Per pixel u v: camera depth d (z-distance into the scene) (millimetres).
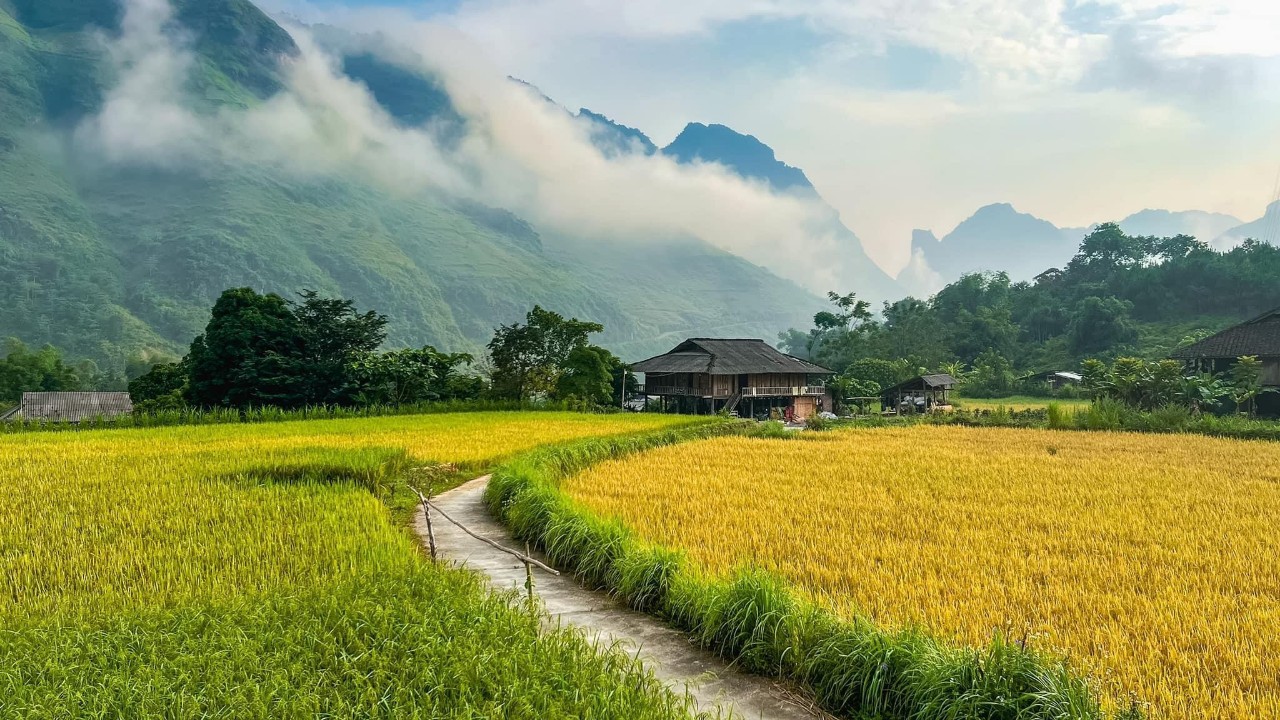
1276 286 103688
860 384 81000
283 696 5961
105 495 14352
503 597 8656
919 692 6691
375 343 50531
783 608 8211
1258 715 6496
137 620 7512
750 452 25891
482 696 6141
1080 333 106188
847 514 14680
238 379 44844
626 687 6430
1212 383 49875
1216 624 8438
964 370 103000
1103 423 38031
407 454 21375
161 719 5645
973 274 135375
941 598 9367
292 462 17641
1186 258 116125
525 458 19125
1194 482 19141
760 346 70625
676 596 9414
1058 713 6051
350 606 7746
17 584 9297
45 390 96250
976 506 15594
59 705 5738
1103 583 10148
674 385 67312
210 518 12664
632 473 20219
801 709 7266
